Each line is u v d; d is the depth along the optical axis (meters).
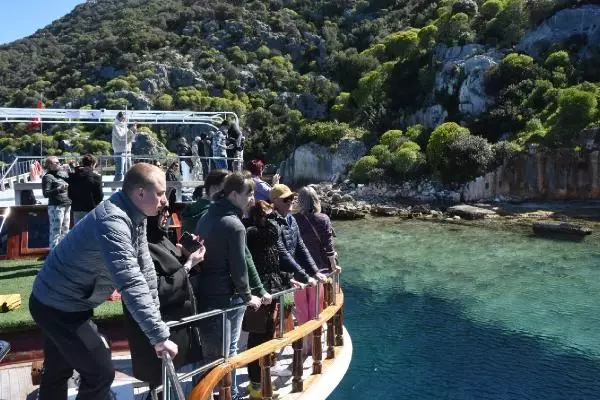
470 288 15.20
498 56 49.28
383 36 74.19
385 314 12.80
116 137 13.46
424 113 51.06
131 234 3.71
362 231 27.39
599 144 36.03
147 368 4.30
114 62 73.06
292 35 82.94
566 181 36.75
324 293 7.25
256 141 60.50
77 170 8.51
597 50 44.88
